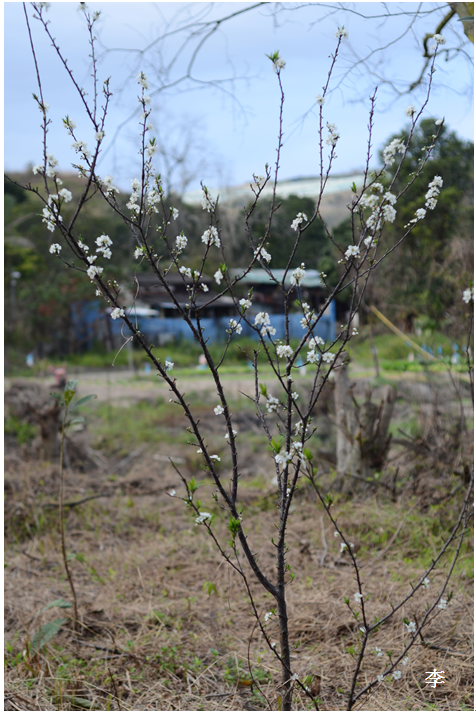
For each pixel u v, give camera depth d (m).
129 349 24.78
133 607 3.43
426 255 16.47
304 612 3.27
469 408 5.91
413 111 2.02
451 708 2.37
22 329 24.98
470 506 2.48
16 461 6.55
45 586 3.75
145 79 2.03
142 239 2.01
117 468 7.41
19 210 28.39
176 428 9.49
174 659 2.88
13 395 9.22
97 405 11.89
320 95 2.06
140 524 5.01
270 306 25.56
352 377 13.45
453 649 2.82
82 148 1.98
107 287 1.96
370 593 3.43
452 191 17.19
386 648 2.88
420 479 5.02
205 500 5.56
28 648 2.80
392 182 2.00
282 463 1.98
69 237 1.92
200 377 18.53
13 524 4.72
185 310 2.02
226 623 3.23
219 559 4.11
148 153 2.04
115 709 2.47
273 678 2.68
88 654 2.97
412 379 9.53
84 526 4.89
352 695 2.20
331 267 22.33
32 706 2.46
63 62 1.98
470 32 3.58
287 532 4.50
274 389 6.78
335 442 6.23
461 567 3.68
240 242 24.64
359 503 4.93
